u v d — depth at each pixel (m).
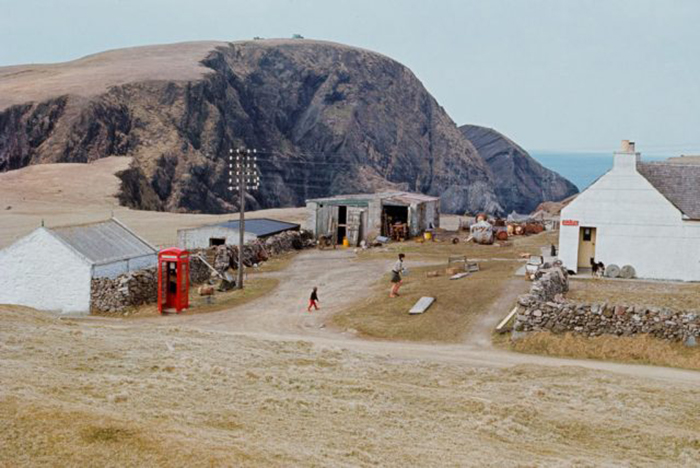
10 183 148.50
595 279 48.66
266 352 27.59
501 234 80.81
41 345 23.77
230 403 18.38
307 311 43.44
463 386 23.83
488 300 41.50
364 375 24.64
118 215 124.25
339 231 84.19
